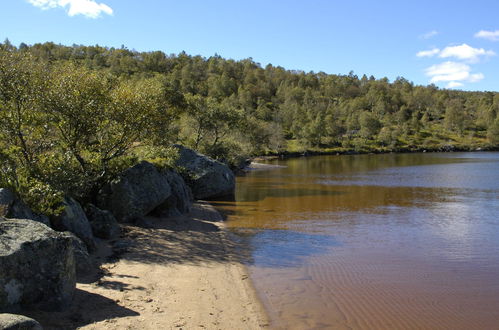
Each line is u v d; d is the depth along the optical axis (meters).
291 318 9.02
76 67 18.55
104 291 9.07
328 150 122.75
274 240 16.52
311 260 13.70
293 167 68.69
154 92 19.94
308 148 122.56
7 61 15.62
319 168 65.44
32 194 11.45
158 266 11.79
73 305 7.93
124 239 14.48
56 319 7.17
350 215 22.75
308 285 11.24
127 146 19.47
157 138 20.48
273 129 116.56
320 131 131.25
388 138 136.50
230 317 8.75
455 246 15.75
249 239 16.67
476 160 83.81
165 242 14.85
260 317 8.98
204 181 29.67
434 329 8.63
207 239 16.14
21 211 9.99
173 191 21.56
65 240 7.86
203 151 52.41
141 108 18.14
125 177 17.62
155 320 7.92
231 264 12.95
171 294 9.59
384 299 10.28
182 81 178.88
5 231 7.44
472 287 11.20
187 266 12.19
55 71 17.55
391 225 19.88
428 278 11.93
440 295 10.59
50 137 16.70
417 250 15.12
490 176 48.12
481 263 13.48
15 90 15.23
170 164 23.25
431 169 60.19
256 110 164.75
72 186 14.34
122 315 7.88
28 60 16.64
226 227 19.02
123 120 17.81
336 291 10.81
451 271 12.62
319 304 9.90
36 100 16.02
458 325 8.84
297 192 33.75
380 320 9.04
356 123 154.50
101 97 17.25
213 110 52.44
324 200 29.00
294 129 144.00
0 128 14.66
